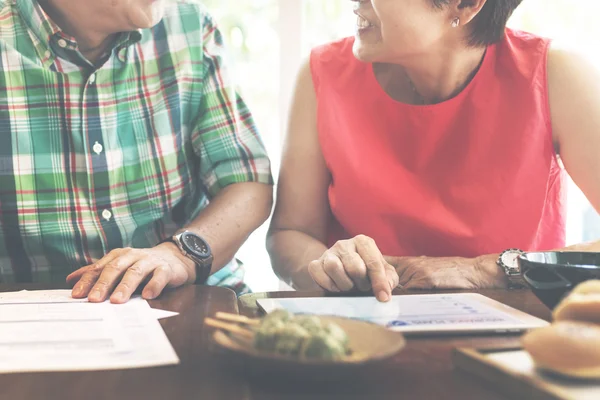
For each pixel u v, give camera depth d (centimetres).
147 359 71
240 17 212
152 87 149
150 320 89
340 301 99
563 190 149
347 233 154
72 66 141
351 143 145
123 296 101
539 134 139
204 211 146
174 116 151
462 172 141
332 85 149
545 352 61
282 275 142
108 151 144
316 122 150
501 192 139
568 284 84
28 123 139
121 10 132
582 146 135
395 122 145
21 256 142
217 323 69
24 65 139
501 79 140
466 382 65
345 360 60
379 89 146
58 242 142
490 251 141
